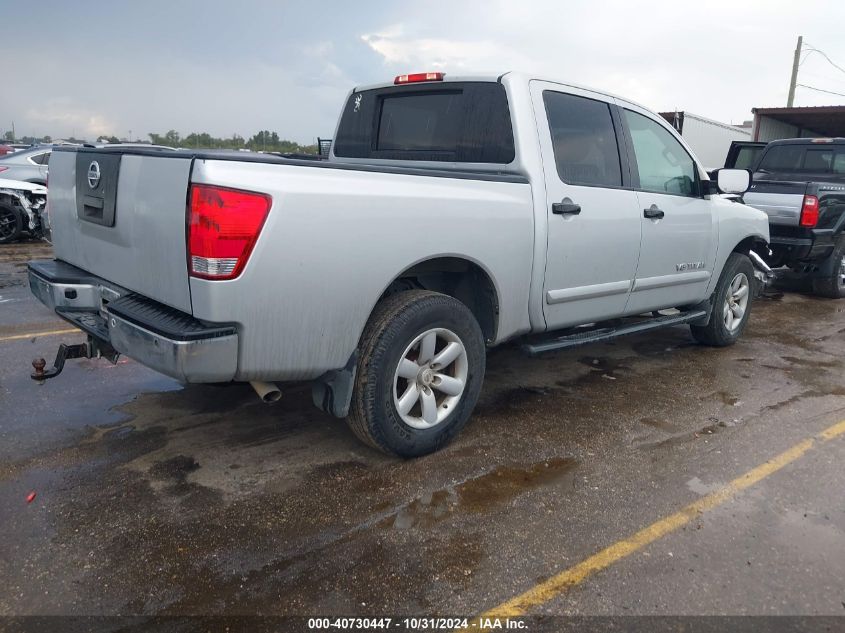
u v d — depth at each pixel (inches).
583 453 152.6
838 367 223.9
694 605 102.5
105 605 99.7
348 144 205.2
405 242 131.3
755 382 206.1
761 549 117.0
